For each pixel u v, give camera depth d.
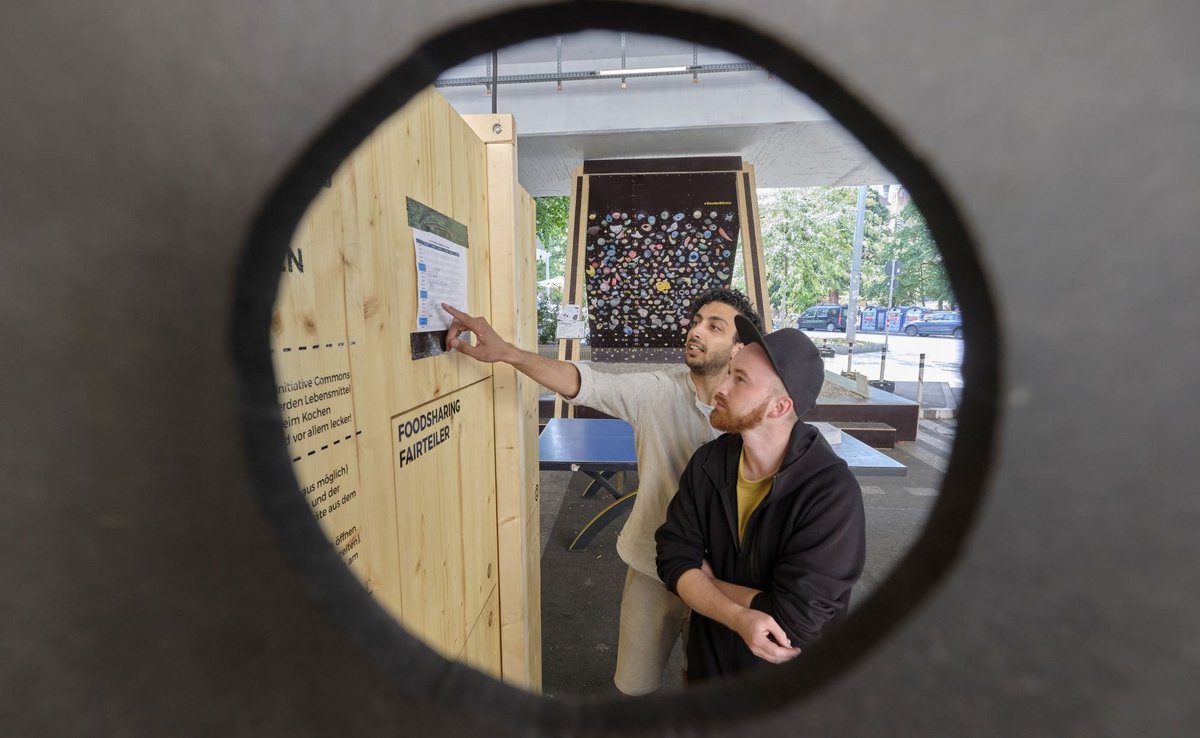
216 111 0.22
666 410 1.66
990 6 0.20
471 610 1.16
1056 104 0.20
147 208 0.23
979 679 0.23
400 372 0.81
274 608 0.25
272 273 0.26
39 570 0.24
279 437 0.27
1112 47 0.20
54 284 0.23
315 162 0.24
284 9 0.22
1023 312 0.21
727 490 1.25
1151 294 0.21
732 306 1.61
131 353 0.23
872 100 0.21
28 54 0.22
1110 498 0.21
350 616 0.27
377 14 0.22
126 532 0.24
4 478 0.24
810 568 1.04
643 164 5.10
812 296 11.27
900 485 4.04
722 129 4.46
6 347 0.23
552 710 0.26
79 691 0.25
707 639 1.28
